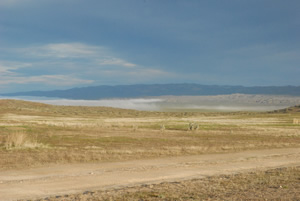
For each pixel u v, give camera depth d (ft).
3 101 624.18
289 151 90.89
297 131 189.16
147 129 187.11
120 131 167.32
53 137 125.18
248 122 303.07
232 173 54.08
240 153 84.89
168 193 38.70
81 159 67.77
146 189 40.91
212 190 40.68
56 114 508.12
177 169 57.36
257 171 56.29
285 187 42.50
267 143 115.14
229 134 164.96
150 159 70.49
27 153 75.72
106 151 82.07
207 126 233.76
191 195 37.88
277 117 453.17
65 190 40.65
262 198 36.22
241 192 39.52
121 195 37.70
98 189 41.14
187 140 127.34
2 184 43.78
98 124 219.00
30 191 39.91
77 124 215.10
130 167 58.65
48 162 63.21
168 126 228.63
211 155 79.56
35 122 233.55
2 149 83.56
